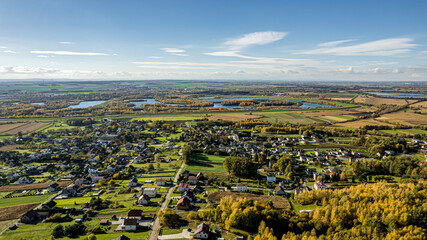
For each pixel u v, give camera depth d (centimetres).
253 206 12125
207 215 11881
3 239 10962
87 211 13212
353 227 9781
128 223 11475
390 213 9988
